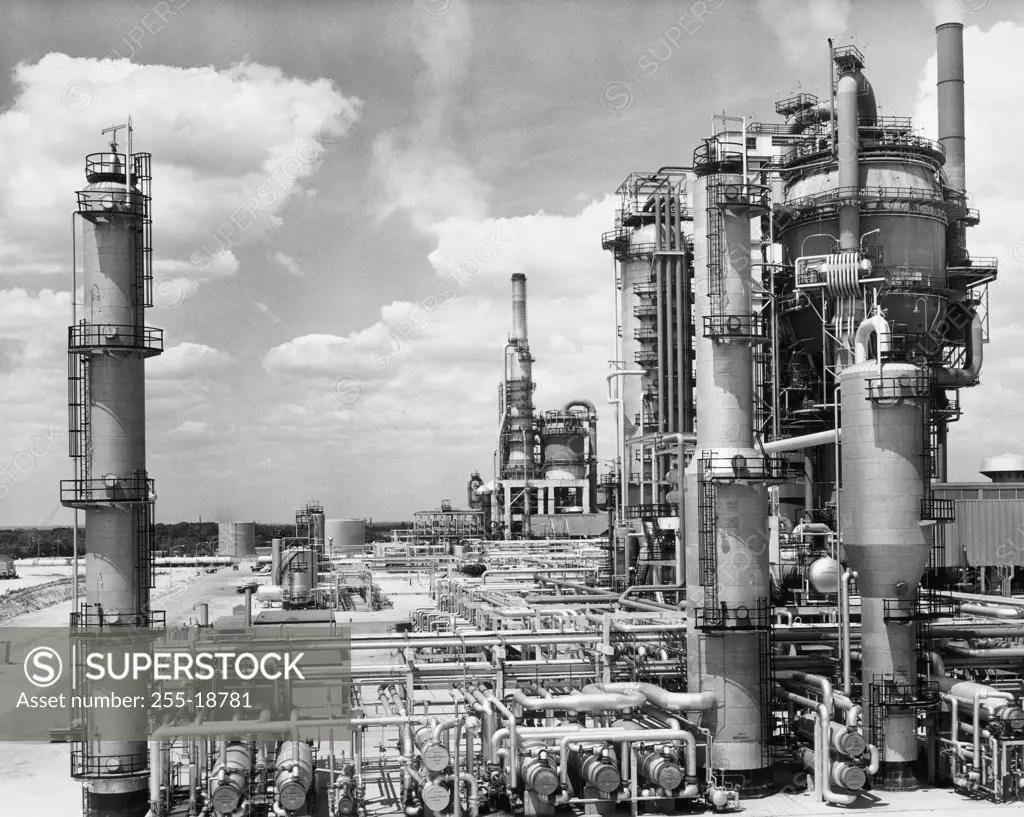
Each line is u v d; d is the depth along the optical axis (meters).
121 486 41.59
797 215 78.12
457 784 37.53
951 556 76.38
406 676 42.00
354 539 166.12
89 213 41.41
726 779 42.03
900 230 74.81
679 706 40.97
